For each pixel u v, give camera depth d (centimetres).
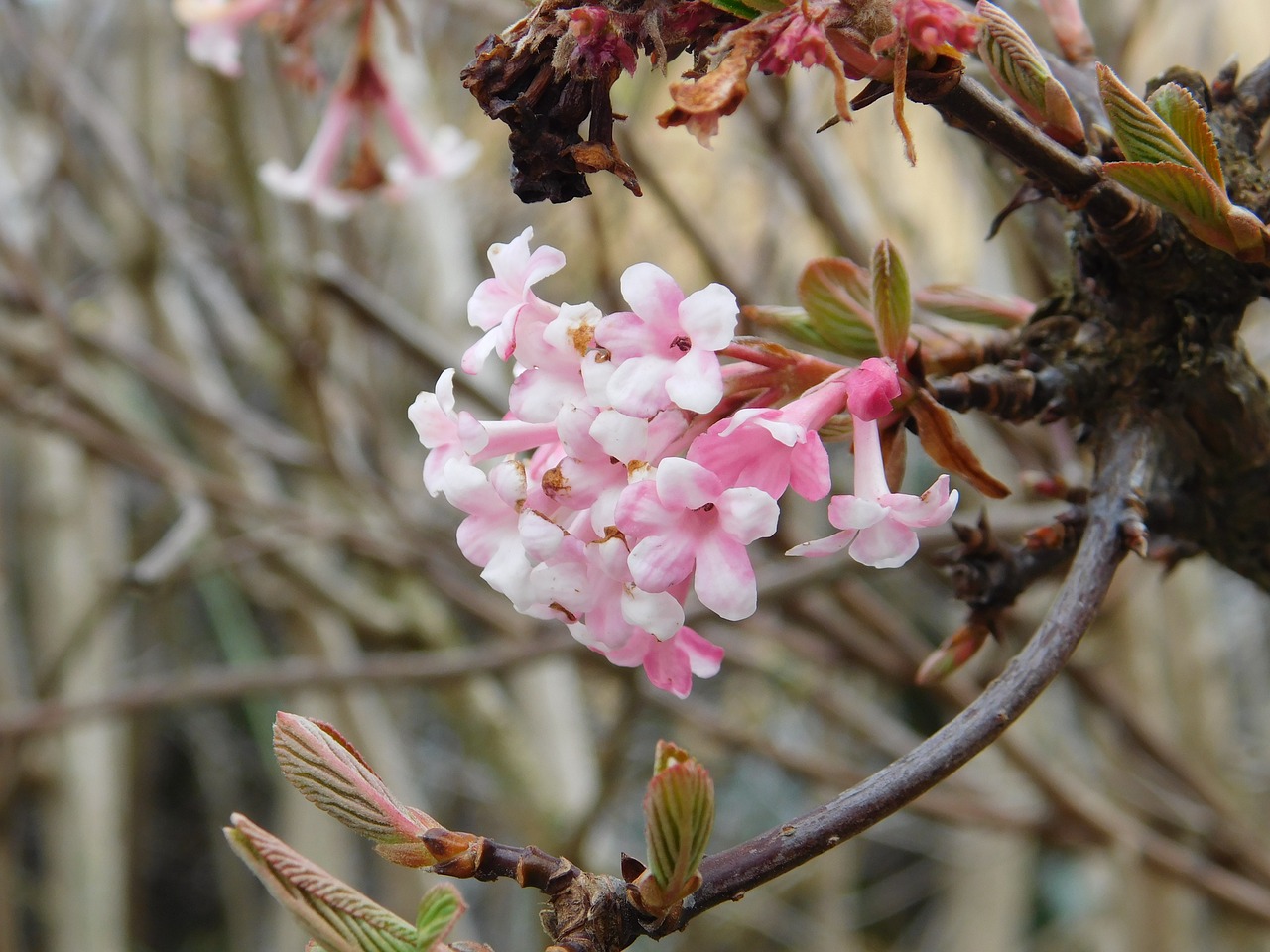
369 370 66
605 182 52
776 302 58
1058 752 69
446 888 18
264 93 62
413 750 96
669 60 19
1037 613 51
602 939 18
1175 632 60
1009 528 41
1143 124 20
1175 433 22
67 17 72
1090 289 22
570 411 19
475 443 20
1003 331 23
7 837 75
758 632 52
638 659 21
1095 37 39
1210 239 20
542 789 68
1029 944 109
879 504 19
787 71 18
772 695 79
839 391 20
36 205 64
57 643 80
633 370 19
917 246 55
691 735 80
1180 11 54
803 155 42
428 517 61
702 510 19
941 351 22
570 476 19
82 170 64
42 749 83
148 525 76
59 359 57
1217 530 23
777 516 19
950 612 69
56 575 81
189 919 135
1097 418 22
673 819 18
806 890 100
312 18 36
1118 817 53
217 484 56
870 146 56
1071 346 22
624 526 19
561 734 71
